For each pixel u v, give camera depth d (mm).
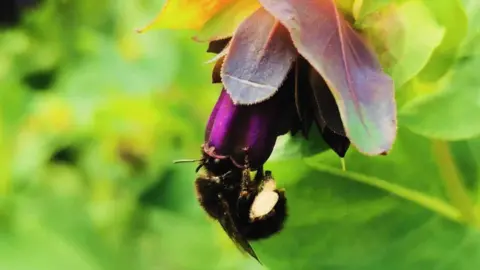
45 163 424
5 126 434
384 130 204
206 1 216
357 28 216
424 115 230
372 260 252
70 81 428
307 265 252
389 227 253
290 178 251
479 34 228
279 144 228
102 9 461
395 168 250
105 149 416
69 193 407
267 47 209
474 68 229
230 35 215
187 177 411
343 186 251
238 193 228
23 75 492
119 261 384
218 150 211
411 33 219
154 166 414
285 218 234
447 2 225
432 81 230
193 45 385
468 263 253
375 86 208
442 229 253
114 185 415
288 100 211
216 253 381
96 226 386
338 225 253
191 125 396
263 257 253
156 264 392
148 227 407
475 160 252
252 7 215
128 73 413
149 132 407
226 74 207
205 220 396
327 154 248
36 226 370
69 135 419
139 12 432
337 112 208
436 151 248
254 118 211
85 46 453
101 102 403
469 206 249
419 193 252
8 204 383
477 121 229
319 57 205
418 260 253
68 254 363
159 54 402
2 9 507
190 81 389
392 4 218
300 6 207
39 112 423
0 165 421
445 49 229
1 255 353
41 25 500
